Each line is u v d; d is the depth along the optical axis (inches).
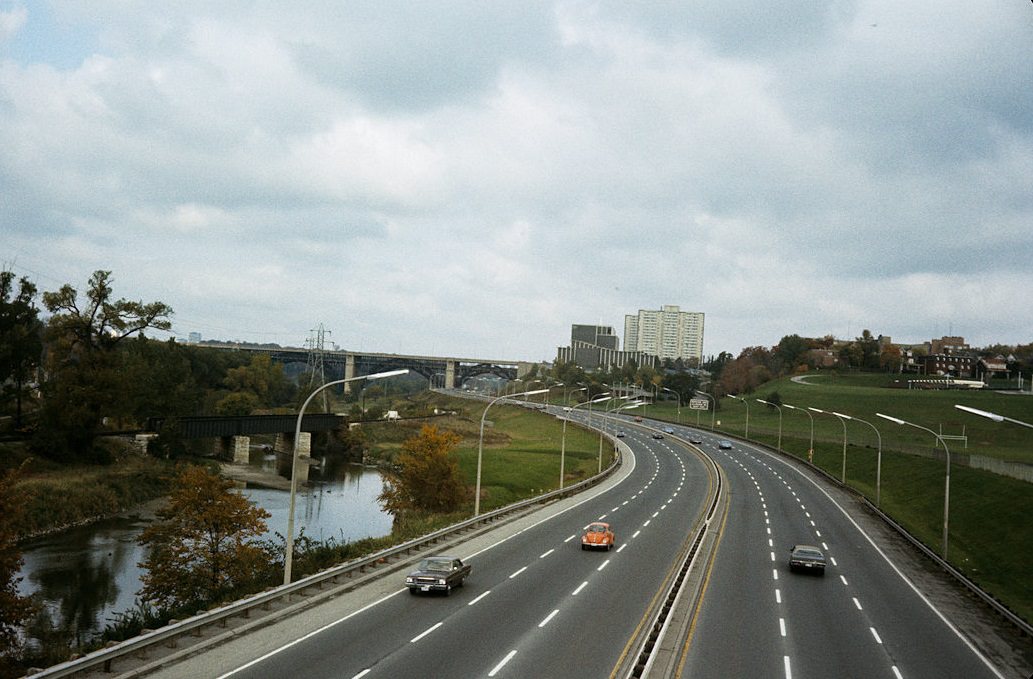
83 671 786.2
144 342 4254.4
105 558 2039.9
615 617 1111.0
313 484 3619.6
